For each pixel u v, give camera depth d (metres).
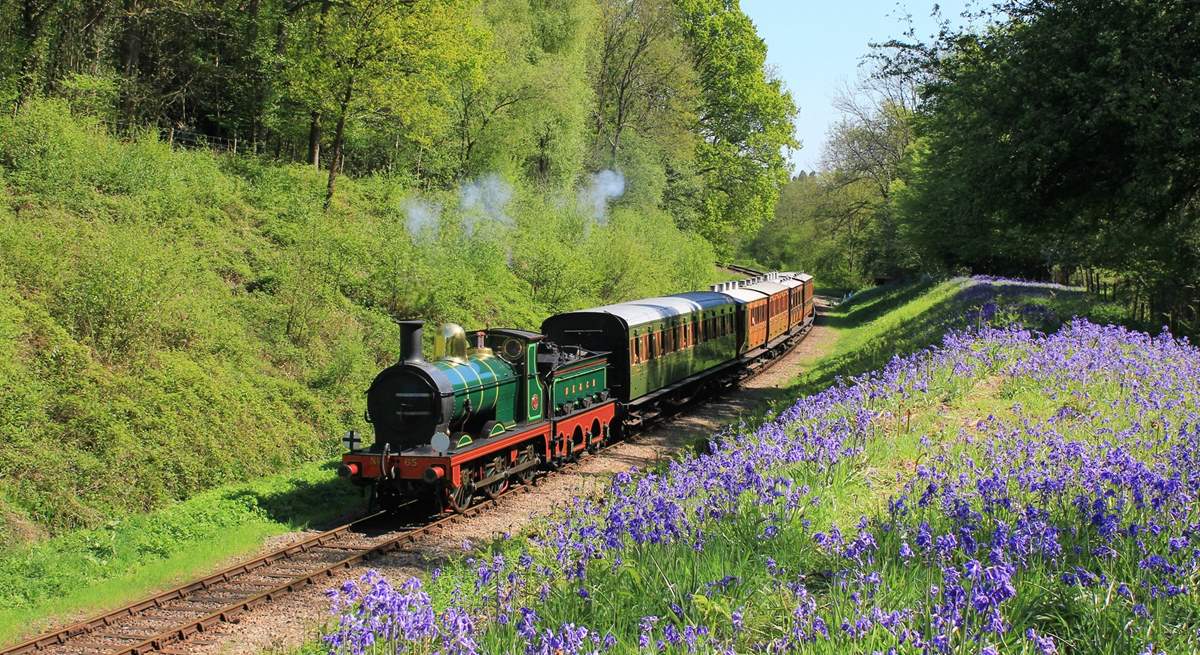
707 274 47.94
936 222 45.41
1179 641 5.80
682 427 21.88
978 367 16.97
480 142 36.03
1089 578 6.63
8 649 8.94
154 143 23.58
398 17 26.67
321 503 14.98
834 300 79.62
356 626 6.20
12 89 22.66
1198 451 9.94
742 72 58.00
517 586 7.87
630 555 8.29
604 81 49.94
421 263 24.59
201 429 15.32
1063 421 12.60
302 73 26.53
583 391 18.47
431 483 13.61
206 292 19.03
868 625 5.80
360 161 36.78
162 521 13.09
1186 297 24.17
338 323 21.28
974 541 7.21
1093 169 21.50
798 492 9.48
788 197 99.69
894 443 12.35
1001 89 20.92
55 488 12.70
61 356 14.69
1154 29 19.12
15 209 18.12
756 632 6.66
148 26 29.56
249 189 25.48
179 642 9.37
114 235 18.11
